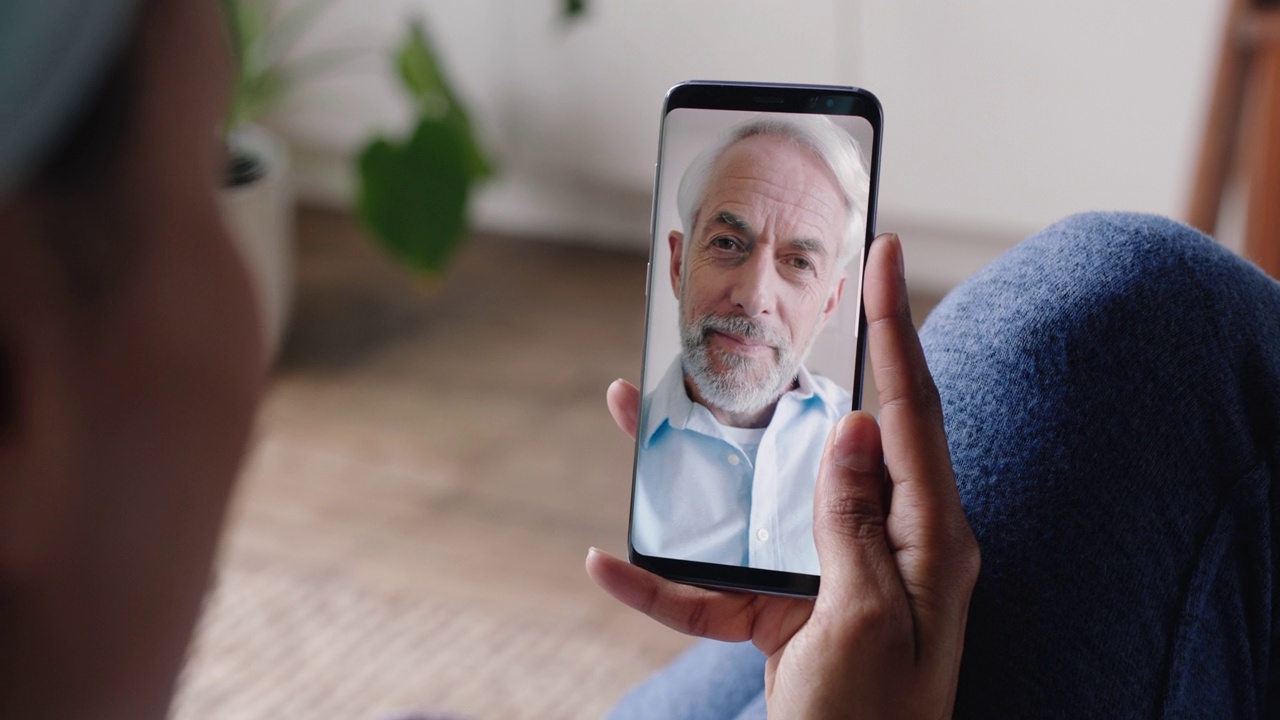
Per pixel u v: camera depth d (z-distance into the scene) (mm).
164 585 164
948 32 1787
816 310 465
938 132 1853
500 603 1306
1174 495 379
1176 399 383
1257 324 401
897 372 358
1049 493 380
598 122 2104
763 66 1924
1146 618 368
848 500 360
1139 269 404
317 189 2451
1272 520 391
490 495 1505
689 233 473
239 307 162
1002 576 375
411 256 1786
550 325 1982
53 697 157
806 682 340
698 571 442
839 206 463
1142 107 1715
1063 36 1725
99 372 142
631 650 1232
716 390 463
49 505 143
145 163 138
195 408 157
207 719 1128
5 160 117
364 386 1773
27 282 132
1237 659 388
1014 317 416
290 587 1324
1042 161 1804
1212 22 1633
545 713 1148
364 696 1165
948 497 352
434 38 2172
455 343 1914
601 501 1495
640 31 1998
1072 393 390
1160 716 363
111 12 118
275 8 2238
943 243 2021
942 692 342
